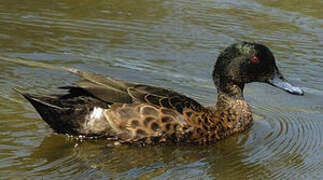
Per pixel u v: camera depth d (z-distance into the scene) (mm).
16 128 9820
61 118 9297
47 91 11477
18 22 15016
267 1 17406
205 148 9703
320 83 12836
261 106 11820
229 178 8789
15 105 10672
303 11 16781
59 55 13352
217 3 17188
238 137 10250
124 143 9430
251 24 15695
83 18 15594
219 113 10227
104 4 16703
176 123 9391
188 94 11977
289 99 12219
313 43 14703
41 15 15586
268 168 9180
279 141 10188
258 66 10336
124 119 9289
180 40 14586
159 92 9641
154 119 9297
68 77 12219
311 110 11664
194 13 16344
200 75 12930
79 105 9297
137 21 15609
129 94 9398
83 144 9414
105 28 15070
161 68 13133
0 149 9062
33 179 8219
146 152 9320
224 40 14656
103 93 9328
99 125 9320
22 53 13234
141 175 8633
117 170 8719
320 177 8953
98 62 13164
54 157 8930
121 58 13484
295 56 13992
